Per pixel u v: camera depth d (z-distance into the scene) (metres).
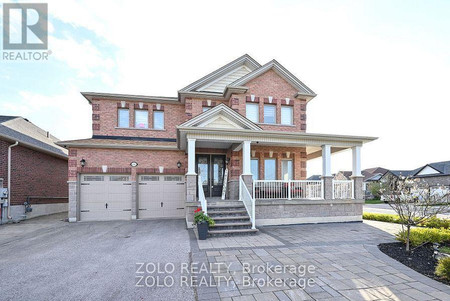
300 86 13.63
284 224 9.86
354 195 10.91
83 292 4.01
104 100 13.16
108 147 11.94
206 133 9.55
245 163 9.95
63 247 6.74
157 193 12.49
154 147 12.16
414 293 3.90
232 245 6.70
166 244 6.91
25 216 12.69
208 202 9.62
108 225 10.30
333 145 10.89
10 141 11.92
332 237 7.70
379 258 5.62
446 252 5.90
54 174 15.98
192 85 13.46
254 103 13.14
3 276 4.71
